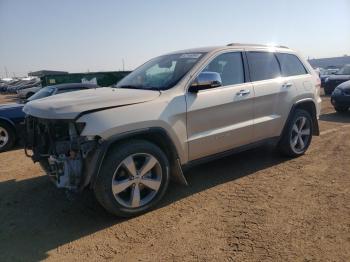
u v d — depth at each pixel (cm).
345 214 385
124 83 507
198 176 530
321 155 617
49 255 331
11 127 804
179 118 422
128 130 378
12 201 465
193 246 334
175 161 426
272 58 564
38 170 604
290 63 596
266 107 531
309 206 409
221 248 328
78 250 338
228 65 496
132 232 368
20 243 355
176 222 385
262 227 364
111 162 372
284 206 412
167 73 472
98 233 369
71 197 382
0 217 417
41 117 384
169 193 468
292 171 537
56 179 397
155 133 403
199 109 441
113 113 373
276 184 485
